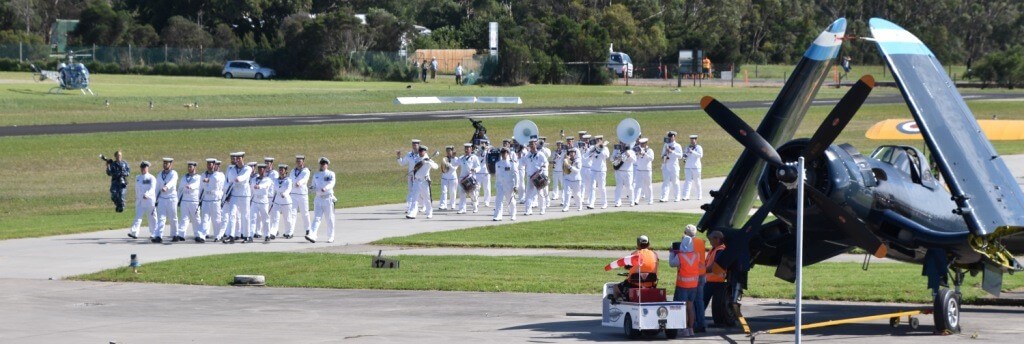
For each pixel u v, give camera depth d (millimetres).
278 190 102188
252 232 101562
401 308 66500
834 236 59375
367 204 129750
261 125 190875
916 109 56188
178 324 61125
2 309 67250
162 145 167000
